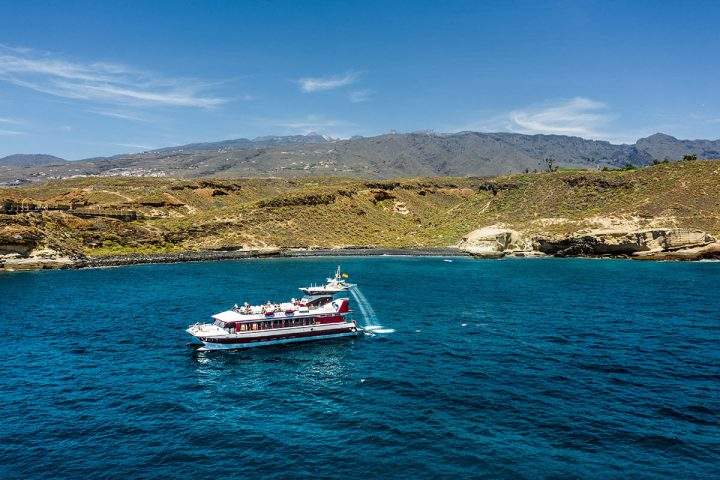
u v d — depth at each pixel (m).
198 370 50.94
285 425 37.09
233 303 88.25
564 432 35.12
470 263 162.50
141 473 30.28
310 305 69.06
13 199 173.88
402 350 57.62
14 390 44.59
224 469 30.62
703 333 63.22
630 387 43.97
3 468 30.95
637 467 30.42
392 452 32.53
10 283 114.88
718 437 34.31
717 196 180.00
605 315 75.12
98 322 72.19
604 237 169.00
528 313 77.38
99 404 41.47
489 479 29.12
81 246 171.62
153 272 139.25
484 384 45.16
